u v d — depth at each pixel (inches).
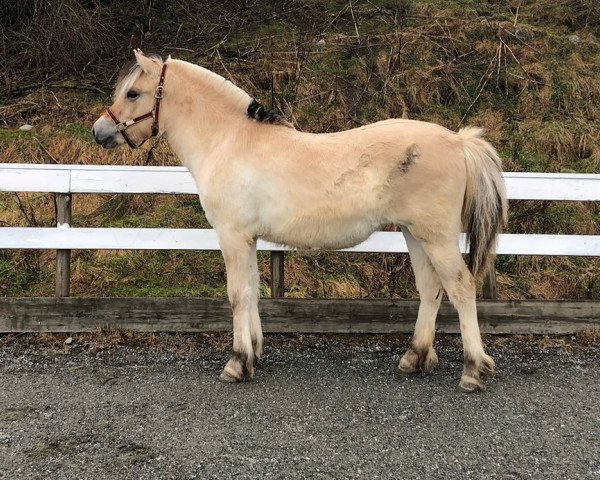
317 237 128.6
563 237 163.6
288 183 125.6
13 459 100.3
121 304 159.9
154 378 134.6
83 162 237.3
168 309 160.9
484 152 128.3
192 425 113.0
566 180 162.2
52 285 185.8
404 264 193.2
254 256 137.1
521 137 250.8
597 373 138.8
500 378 136.3
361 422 115.0
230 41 310.5
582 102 273.0
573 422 115.3
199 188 135.3
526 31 309.9
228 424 113.6
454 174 124.0
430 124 129.0
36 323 158.9
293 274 194.7
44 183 159.6
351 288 189.3
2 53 301.1
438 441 108.0
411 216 124.6
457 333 163.3
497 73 281.4
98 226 213.9
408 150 122.0
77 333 159.9
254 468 98.6
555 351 152.4
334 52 294.8
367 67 279.6
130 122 136.8
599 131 254.2
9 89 284.0
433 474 97.4
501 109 269.0
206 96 135.0
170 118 137.3
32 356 146.3
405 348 155.2
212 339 158.7
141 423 113.5
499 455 103.5
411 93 269.0
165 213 220.7
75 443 106.0
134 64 136.8
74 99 278.8
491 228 129.0
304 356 149.2
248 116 133.0
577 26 336.5
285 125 133.2
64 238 159.9
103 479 95.1
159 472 97.2
